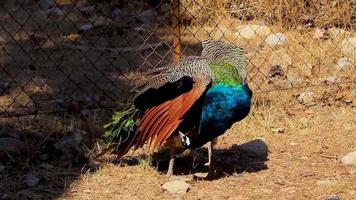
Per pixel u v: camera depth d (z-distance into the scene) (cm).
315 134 965
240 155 904
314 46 1280
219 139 952
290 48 1280
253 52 1266
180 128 794
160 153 905
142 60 1280
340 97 1084
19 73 1236
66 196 789
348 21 1359
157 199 778
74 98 1109
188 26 1404
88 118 991
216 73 780
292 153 907
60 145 914
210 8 1423
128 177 836
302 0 1374
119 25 1471
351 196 777
